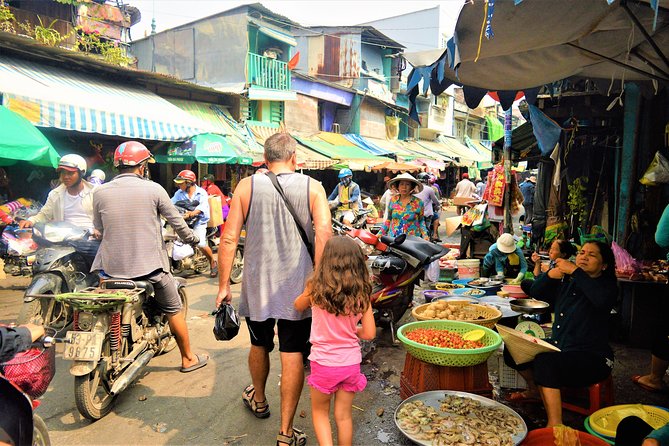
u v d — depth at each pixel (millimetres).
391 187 6238
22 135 6516
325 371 2785
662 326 3902
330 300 2721
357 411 3719
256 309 3146
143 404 3771
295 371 3105
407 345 3502
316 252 3121
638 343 5004
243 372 4418
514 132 9055
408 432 3049
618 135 7500
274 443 3242
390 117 26484
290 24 18359
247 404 3695
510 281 5793
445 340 3588
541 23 3543
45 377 2662
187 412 3654
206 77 17328
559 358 3100
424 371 3551
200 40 17312
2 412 1808
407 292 5125
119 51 11836
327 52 23562
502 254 5992
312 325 2896
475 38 3803
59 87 9070
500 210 8258
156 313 4430
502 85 5246
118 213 3729
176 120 10680
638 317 5000
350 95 22812
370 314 2871
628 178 6262
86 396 3354
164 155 11422
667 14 3453
